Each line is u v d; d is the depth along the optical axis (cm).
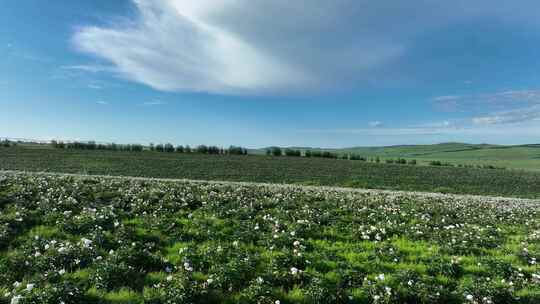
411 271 774
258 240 982
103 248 831
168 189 1797
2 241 811
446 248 981
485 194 3653
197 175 4031
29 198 1300
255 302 631
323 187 3372
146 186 2012
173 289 617
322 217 1280
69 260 722
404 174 5372
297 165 6300
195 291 620
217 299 630
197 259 792
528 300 709
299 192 2214
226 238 992
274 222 1175
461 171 6425
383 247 956
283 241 956
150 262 759
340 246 978
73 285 600
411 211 1586
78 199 1382
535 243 1136
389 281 730
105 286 632
